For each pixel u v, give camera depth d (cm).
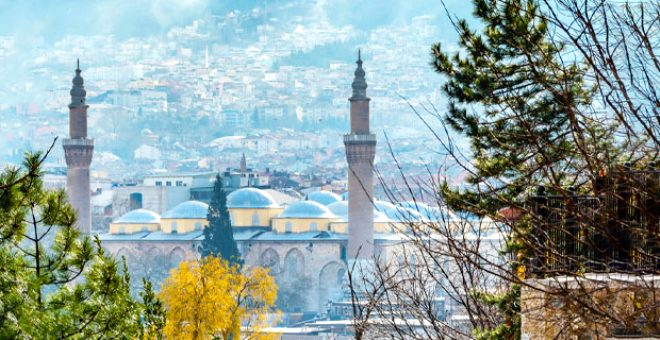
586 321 2972
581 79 3912
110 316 4116
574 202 3284
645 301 3109
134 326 4206
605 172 3112
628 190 3145
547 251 3266
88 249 4088
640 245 3206
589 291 3017
